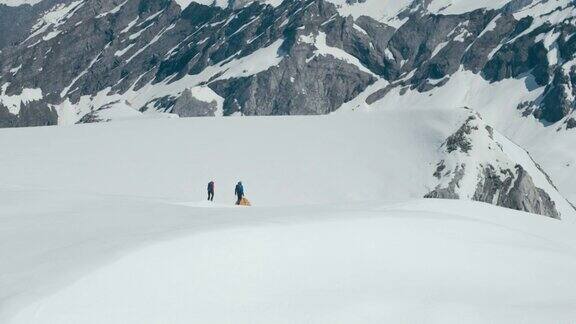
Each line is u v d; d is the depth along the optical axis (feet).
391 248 75.56
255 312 57.82
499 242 87.35
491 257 79.71
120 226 78.95
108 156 268.00
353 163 263.49
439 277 71.15
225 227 71.05
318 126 303.68
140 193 230.89
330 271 67.56
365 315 59.62
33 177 239.50
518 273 76.28
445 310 61.72
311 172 254.88
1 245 72.33
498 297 68.18
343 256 71.31
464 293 67.87
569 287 74.18
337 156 268.82
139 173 248.32
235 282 62.08
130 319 53.57
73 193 116.67
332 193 242.58
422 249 77.46
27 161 259.60
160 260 62.03
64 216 88.02
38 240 73.61
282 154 270.46
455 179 256.52
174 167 255.70
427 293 66.08
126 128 314.76
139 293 57.11
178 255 63.26
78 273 58.29
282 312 58.34
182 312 56.03
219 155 268.82
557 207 294.46
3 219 88.17
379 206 108.58
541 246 90.12
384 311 60.70
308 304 60.29
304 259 68.59
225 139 289.53
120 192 230.68
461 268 74.84
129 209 94.27
